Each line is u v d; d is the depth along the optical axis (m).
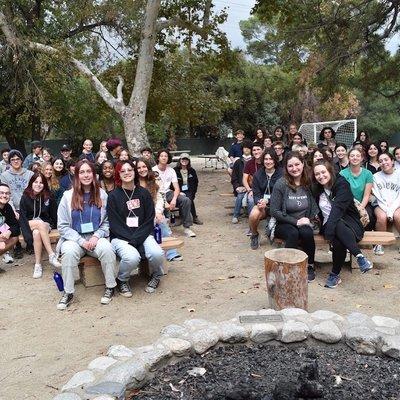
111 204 5.30
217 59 16.55
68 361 3.89
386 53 14.52
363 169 6.80
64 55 13.98
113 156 8.46
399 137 41.06
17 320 4.74
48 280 5.91
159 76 17.44
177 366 3.54
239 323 3.89
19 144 18.66
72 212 5.27
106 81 17.11
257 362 3.56
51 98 16.75
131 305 5.02
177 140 35.28
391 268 5.92
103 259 5.07
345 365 3.50
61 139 28.19
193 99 18.47
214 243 7.45
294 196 5.74
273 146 8.08
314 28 14.25
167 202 7.97
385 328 3.77
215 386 3.28
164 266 5.94
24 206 6.41
